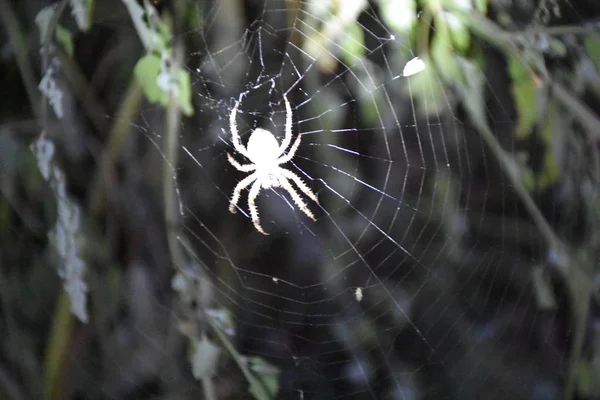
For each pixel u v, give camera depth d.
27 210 0.50
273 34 0.53
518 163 0.51
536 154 0.53
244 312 0.54
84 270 0.49
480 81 0.50
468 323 0.54
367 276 0.55
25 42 0.50
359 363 0.54
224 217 0.54
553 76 0.51
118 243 0.51
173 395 0.50
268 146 0.54
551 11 0.50
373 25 0.52
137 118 0.51
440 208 0.54
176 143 0.50
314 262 0.55
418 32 0.50
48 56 0.49
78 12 0.48
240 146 0.54
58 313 0.50
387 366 0.53
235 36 0.52
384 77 0.52
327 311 0.55
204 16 0.51
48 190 0.50
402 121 0.53
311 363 0.54
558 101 0.50
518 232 0.54
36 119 0.50
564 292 0.53
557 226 0.52
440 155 0.54
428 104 0.51
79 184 0.51
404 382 0.53
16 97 0.51
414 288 0.54
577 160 0.51
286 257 0.55
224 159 0.54
